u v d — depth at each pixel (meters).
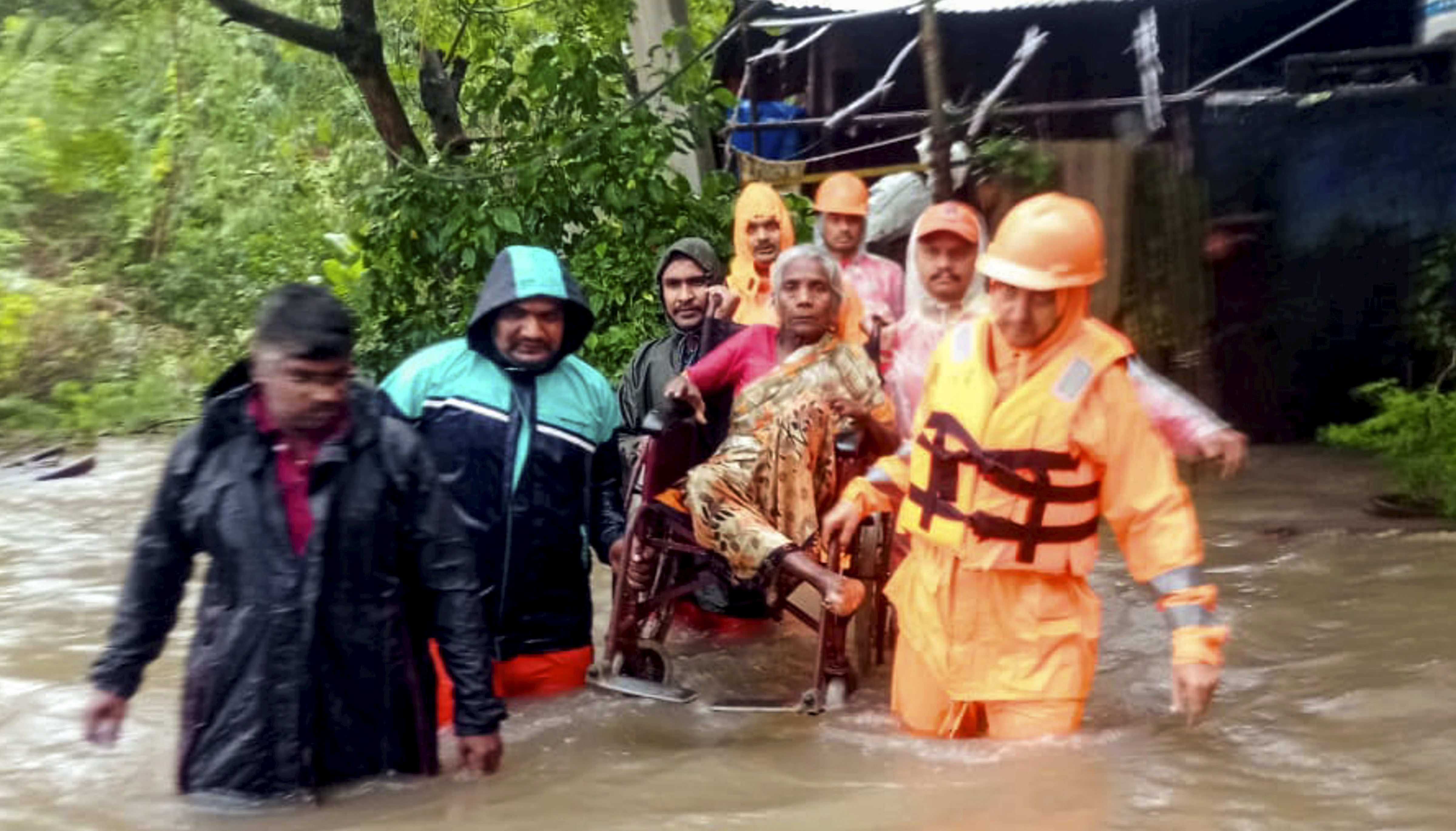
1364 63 12.85
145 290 19.02
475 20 13.25
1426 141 11.89
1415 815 4.26
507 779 4.76
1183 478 10.41
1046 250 4.64
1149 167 11.55
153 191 19.06
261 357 4.25
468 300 10.15
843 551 5.80
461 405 5.56
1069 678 4.91
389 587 4.45
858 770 4.81
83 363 17.25
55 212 18.83
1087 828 4.23
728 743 5.19
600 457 5.92
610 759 5.00
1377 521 8.85
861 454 5.95
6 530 10.19
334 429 4.35
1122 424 4.75
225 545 4.32
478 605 4.59
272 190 19.22
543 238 10.26
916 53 15.27
